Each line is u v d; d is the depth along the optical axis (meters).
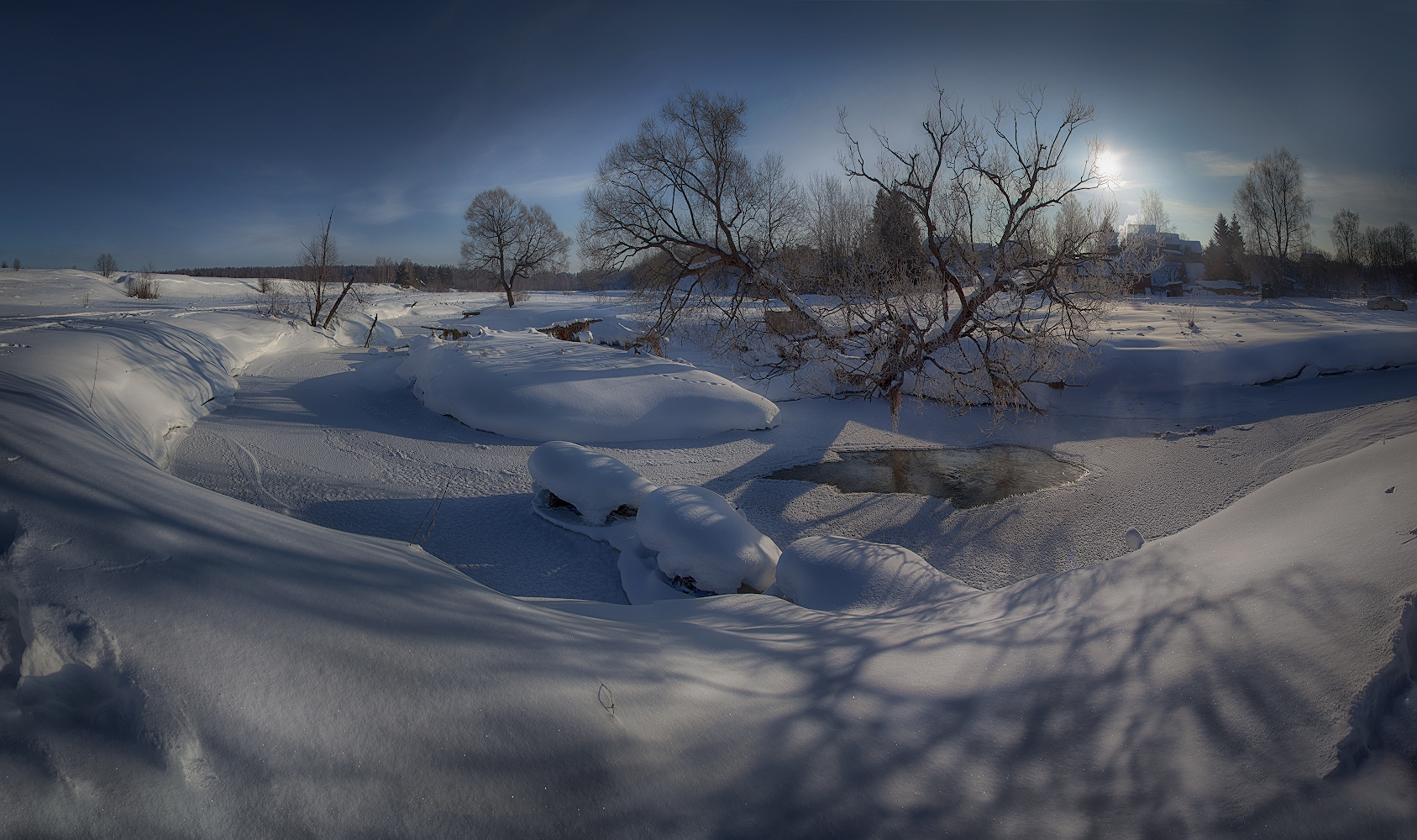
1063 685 3.07
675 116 20.58
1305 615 3.15
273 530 3.52
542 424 14.17
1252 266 54.09
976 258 16.20
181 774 1.71
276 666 2.12
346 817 1.76
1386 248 56.12
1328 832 1.91
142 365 12.01
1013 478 12.17
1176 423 15.11
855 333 16.92
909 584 5.97
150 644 2.03
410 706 2.17
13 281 45.88
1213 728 2.50
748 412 15.65
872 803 2.23
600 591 7.65
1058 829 2.08
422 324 39.38
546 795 2.02
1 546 2.32
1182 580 4.36
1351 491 5.13
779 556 7.73
